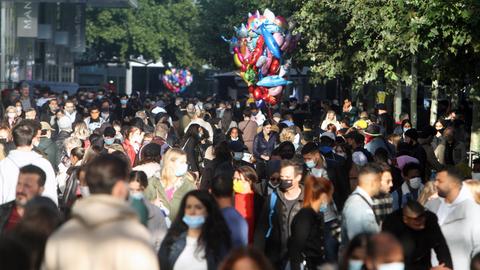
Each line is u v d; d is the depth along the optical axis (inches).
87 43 5984.3
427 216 720.3
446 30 1371.8
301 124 2516.0
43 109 2001.7
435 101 2347.4
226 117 2199.8
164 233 723.4
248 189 848.9
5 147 1035.9
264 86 2324.1
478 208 764.0
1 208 704.4
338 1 2347.4
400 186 1047.6
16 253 474.6
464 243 762.2
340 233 824.9
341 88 3479.3
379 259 481.4
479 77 1486.2
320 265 740.0
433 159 1371.8
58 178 1233.4
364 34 2011.6
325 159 1100.5
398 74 2234.3
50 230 529.3
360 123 1667.1
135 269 492.7
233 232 684.7
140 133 1316.4
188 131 1328.7
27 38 4439.0
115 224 505.0
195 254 633.6
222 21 4500.5
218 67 4726.9
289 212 808.3
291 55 2901.1
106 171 533.3
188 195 637.3
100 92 3521.2
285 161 813.9
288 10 3284.9
